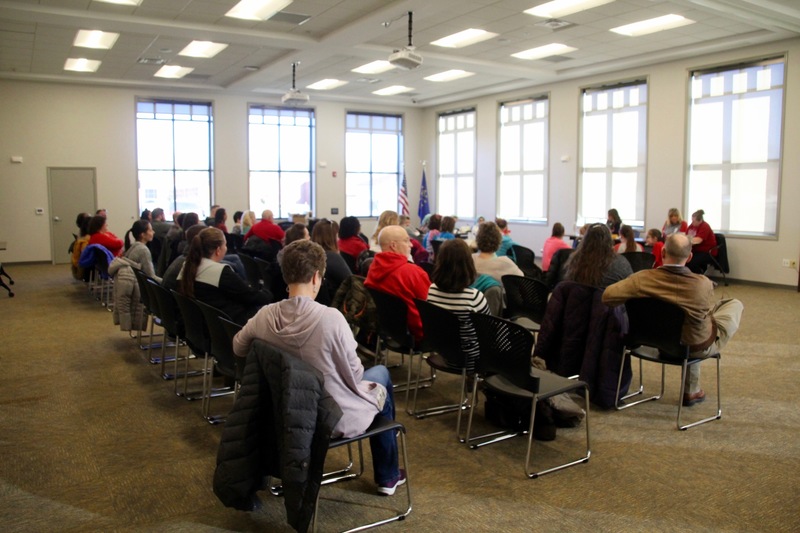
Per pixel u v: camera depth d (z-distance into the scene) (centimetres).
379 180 1516
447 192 1502
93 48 927
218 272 362
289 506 200
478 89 1306
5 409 381
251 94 1345
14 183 1156
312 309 222
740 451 314
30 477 288
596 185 1135
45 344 550
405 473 260
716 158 950
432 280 346
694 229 904
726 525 242
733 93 920
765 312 691
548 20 793
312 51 931
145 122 1259
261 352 212
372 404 234
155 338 574
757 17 742
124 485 280
